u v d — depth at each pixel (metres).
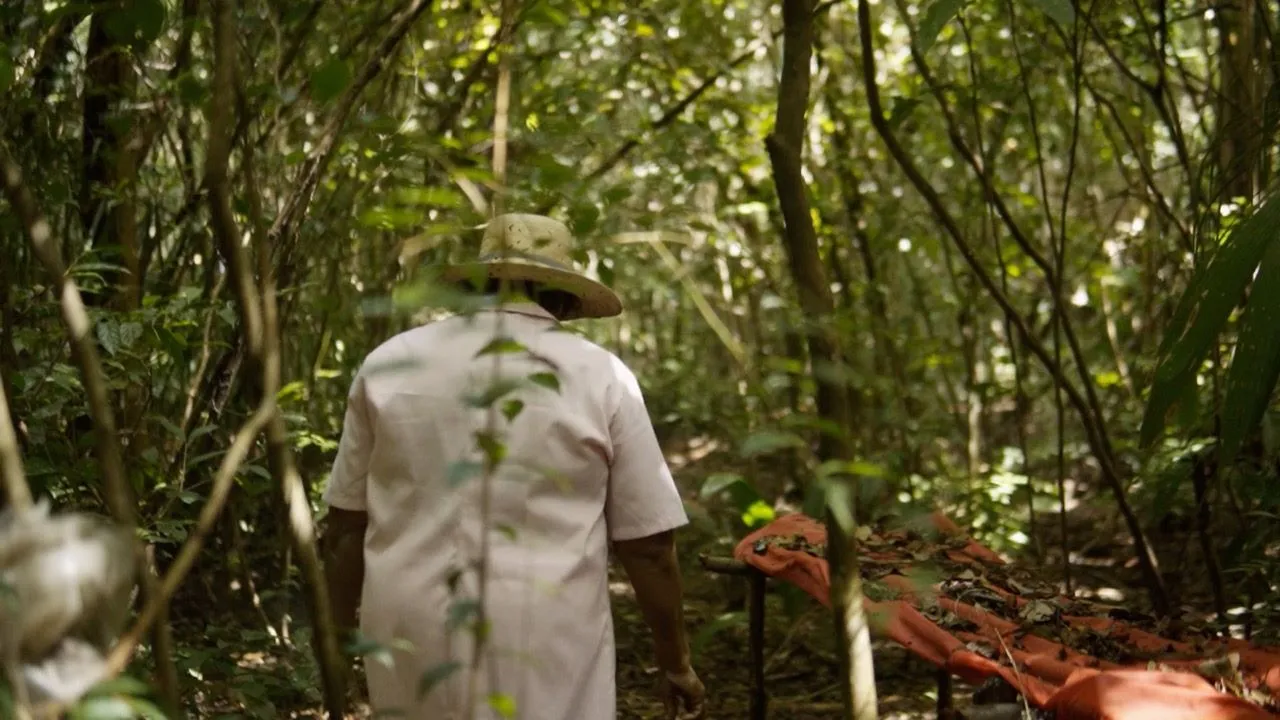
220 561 4.17
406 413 2.26
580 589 2.25
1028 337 3.88
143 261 3.78
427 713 2.23
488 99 5.05
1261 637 3.30
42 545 1.48
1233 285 2.90
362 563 2.43
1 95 3.03
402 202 1.92
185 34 3.18
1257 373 2.79
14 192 1.55
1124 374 6.60
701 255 7.55
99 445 1.53
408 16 3.03
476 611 1.73
